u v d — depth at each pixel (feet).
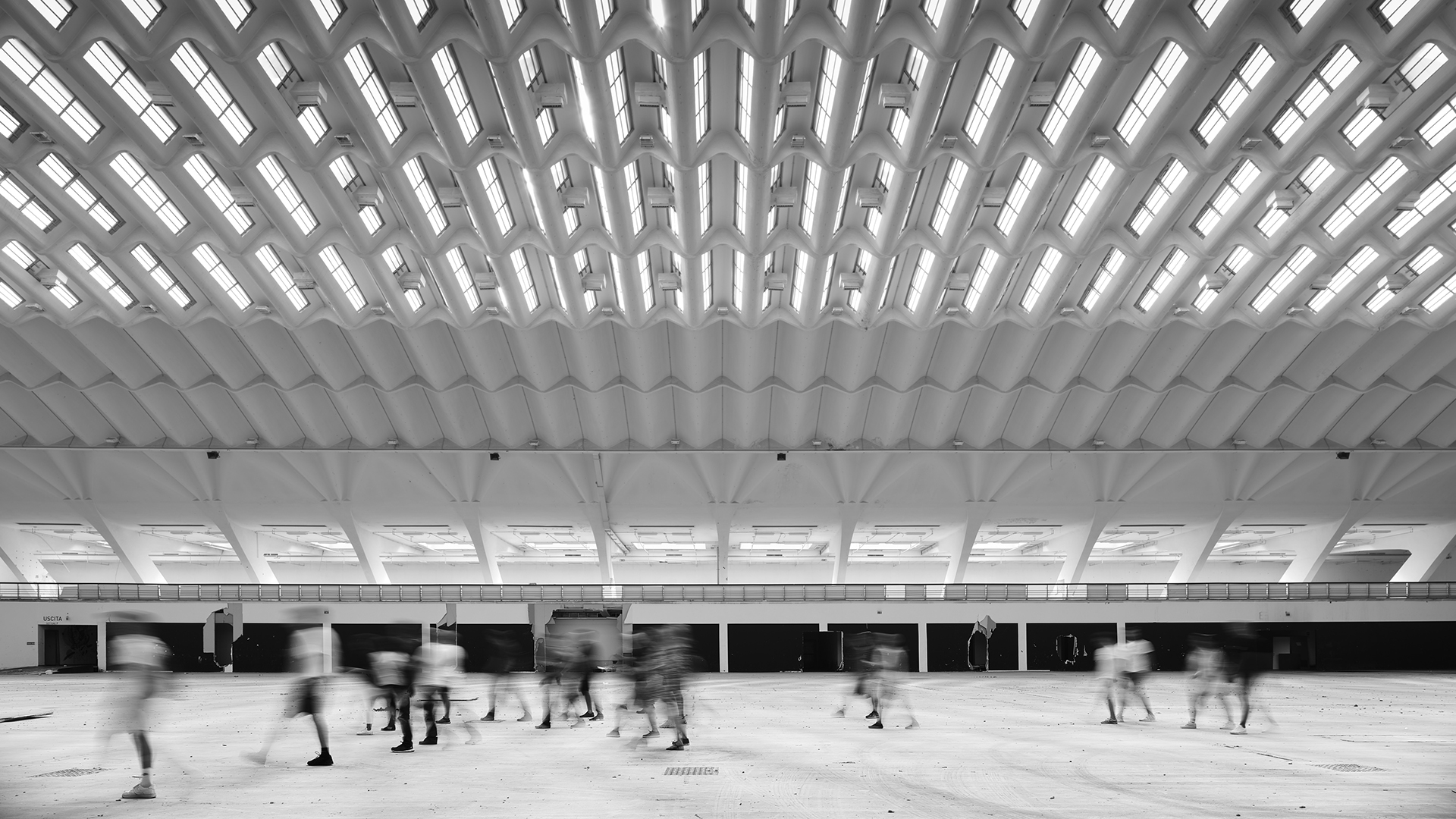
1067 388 128.98
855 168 93.09
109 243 96.02
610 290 112.78
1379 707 81.20
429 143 81.25
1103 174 88.89
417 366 128.16
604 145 77.87
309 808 37.09
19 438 143.33
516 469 149.79
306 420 138.82
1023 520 158.40
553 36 66.13
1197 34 66.08
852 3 63.82
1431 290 104.88
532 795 39.58
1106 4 66.03
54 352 124.98
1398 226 94.94
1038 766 47.01
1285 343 122.31
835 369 129.59
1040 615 151.64
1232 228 91.25
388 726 64.23
